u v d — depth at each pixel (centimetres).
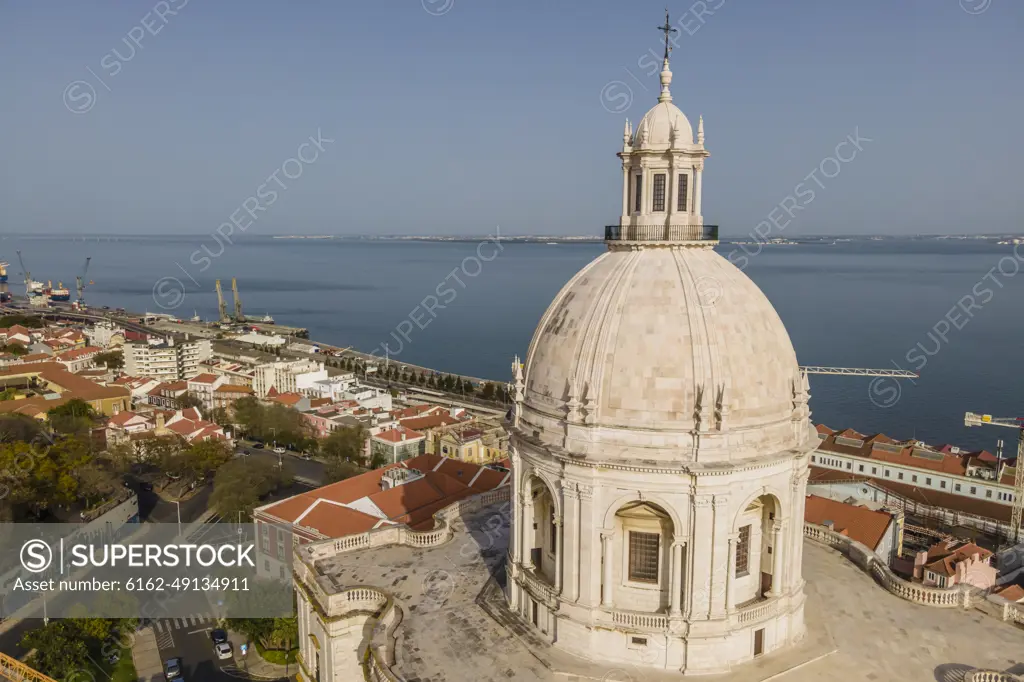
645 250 5988
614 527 5731
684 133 6059
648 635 5612
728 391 5412
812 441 5859
